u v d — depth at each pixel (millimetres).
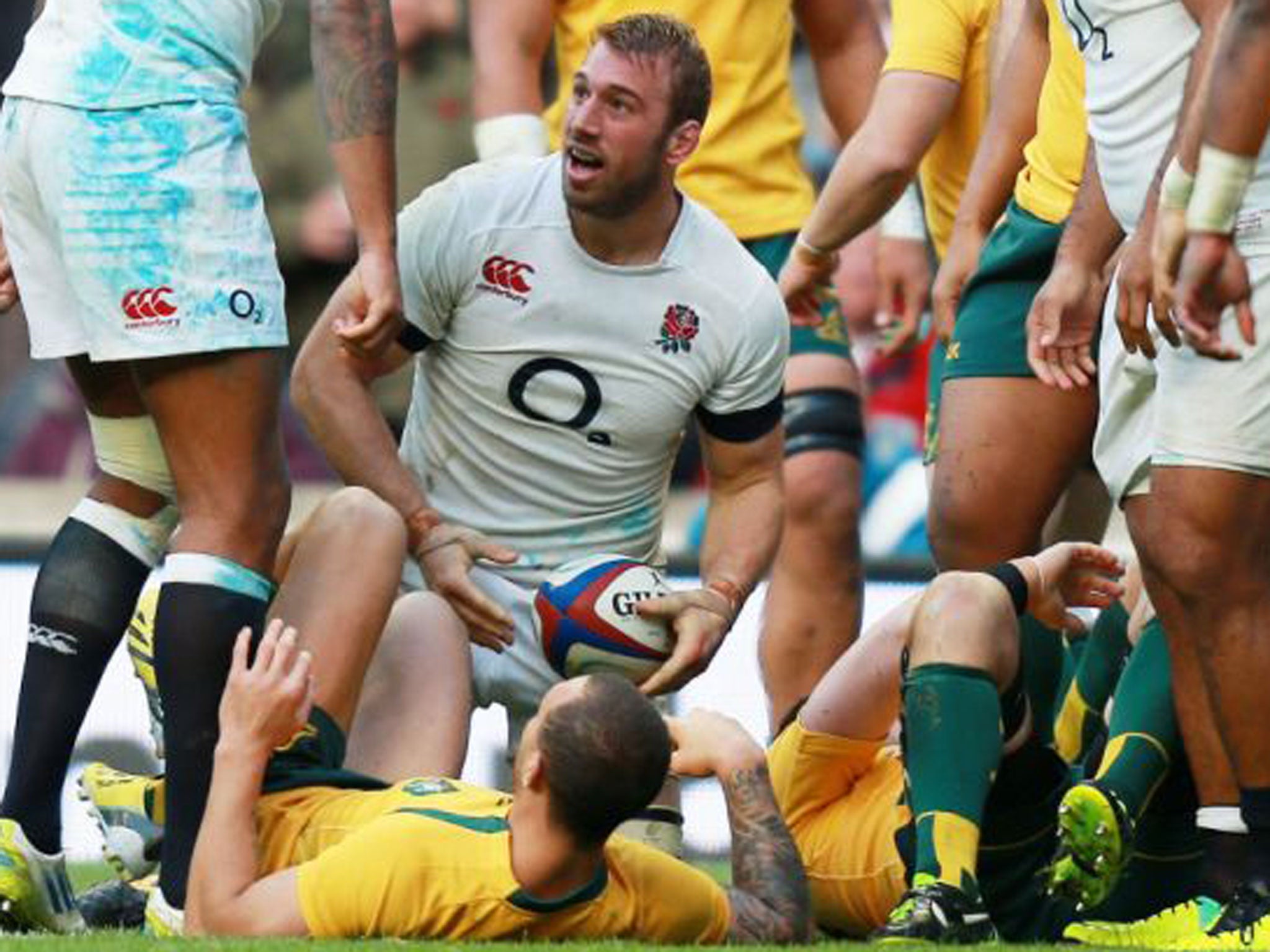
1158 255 20906
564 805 19125
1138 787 22719
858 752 22625
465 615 23859
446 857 19625
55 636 22188
